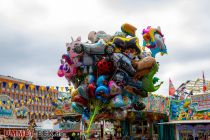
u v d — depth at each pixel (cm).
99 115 1964
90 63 1864
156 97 2583
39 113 8469
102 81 1828
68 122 3184
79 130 3088
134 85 1988
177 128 2659
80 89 1867
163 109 2641
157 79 2084
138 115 2500
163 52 2217
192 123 2533
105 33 2000
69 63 1955
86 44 1841
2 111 3061
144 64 1895
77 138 2900
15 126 3178
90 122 1866
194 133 2558
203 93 2567
